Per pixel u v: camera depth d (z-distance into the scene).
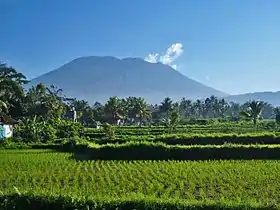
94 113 148.00
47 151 57.31
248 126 112.06
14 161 43.16
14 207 19.00
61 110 102.50
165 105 169.75
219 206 17.64
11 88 89.88
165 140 60.00
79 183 29.00
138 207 17.98
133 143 47.66
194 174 32.97
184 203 17.91
